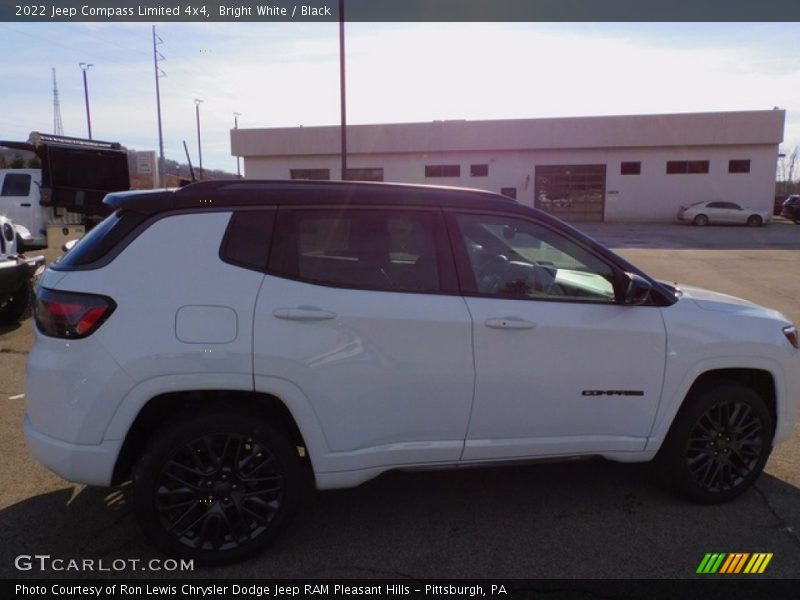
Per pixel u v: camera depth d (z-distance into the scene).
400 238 3.27
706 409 3.64
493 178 36.59
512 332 3.27
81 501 3.67
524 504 3.71
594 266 3.51
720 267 16.23
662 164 35.31
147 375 2.89
